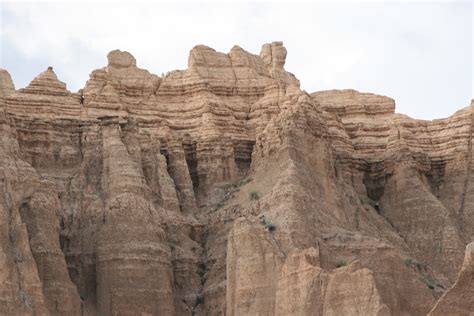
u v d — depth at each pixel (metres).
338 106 158.62
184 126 150.88
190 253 139.75
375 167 153.88
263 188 140.75
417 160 152.62
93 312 133.25
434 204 147.12
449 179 153.12
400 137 153.12
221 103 151.75
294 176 137.00
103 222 136.88
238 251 130.50
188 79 153.50
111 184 138.12
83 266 135.50
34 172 134.75
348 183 149.62
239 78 155.38
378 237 141.25
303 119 142.88
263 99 152.88
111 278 133.75
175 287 137.62
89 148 142.75
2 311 122.81
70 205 138.62
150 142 145.38
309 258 126.12
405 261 140.25
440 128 156.12
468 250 120.75
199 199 146.62
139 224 135.75
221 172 147.88
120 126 144.25
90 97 148.00
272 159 142.12
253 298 128.62
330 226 136.50
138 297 133.38
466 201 150.62
